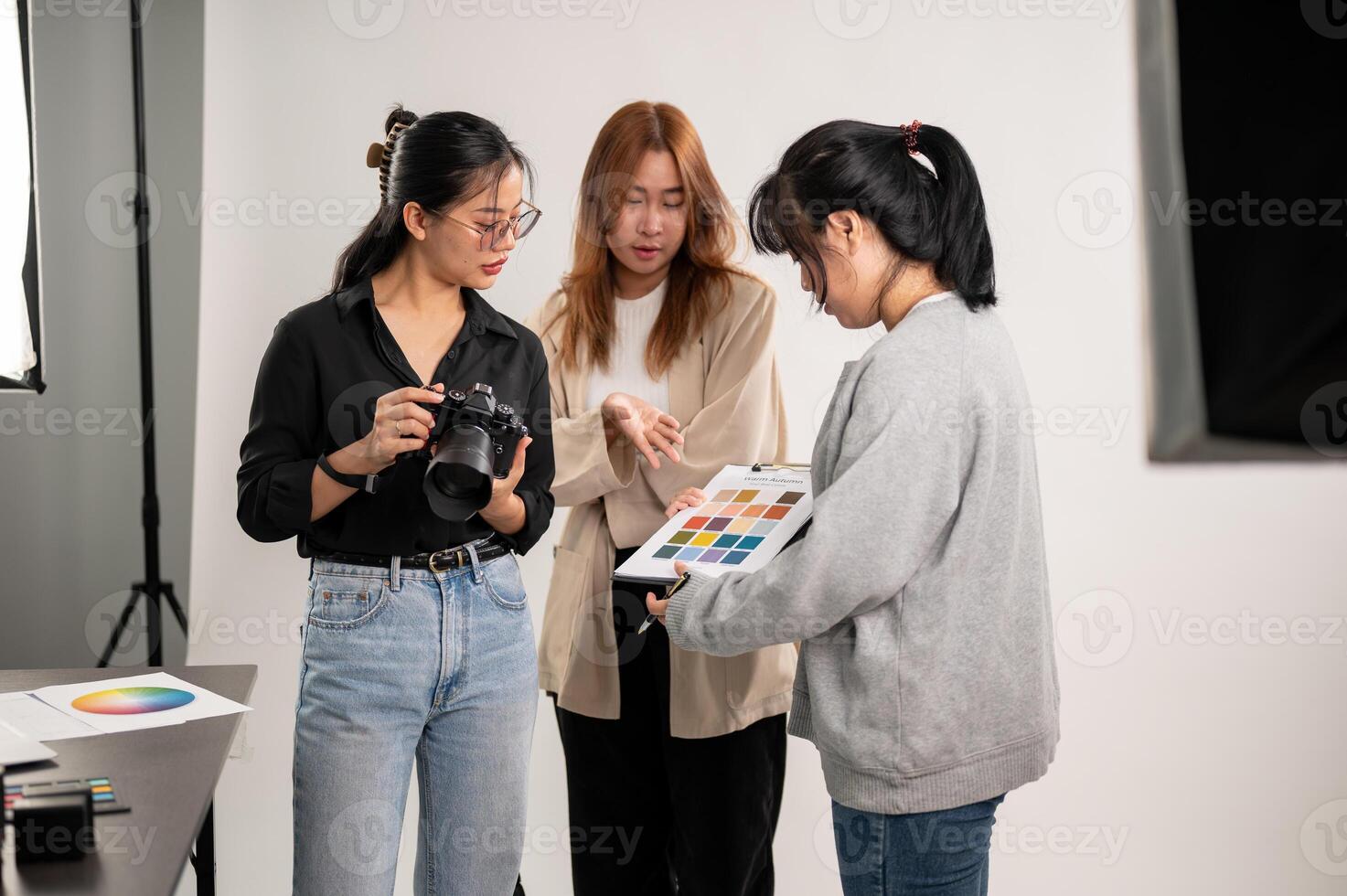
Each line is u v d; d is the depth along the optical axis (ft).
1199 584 7.55
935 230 4.30
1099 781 7.61
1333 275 7.33
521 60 7.36
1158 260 7.43
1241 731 7.57
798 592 4.02
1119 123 7.38
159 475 7.68
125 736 3.93
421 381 4.83
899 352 4.09
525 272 7.39
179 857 3.00
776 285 7.45
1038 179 7.40
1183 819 7.61
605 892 6.38
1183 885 7.63
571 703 6.11
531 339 5.30
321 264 7.32
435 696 4.82
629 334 6.31
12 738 3.80
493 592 4.93
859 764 4.10
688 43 7.39
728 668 5.88
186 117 7.52
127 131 7.51
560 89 7.38
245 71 7.25
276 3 7.24
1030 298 7.43
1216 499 7.52
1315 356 7.39
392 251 4.95
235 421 7.37
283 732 7.47
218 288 7.30
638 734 6.25
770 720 6.13
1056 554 7.54
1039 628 4.22
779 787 6.31
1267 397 7.43
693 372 6.18
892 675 4.04
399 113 4.92
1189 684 7.57
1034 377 7.47
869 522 3.93
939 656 4.04
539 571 7.52
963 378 4.06
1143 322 7.44
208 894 5.47
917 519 3.95
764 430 6.15
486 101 7.35
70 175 7.45
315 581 4.78
